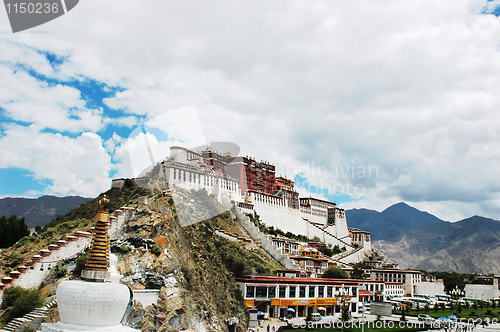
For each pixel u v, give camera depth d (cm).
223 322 7100
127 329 2120
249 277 9306
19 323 4903
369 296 13462
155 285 6025
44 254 5969
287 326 8419
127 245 6462
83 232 6481
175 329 5653
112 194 7606
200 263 7612
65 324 2041
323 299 10825
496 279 17762
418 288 17338
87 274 2175
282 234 18712
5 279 5431
